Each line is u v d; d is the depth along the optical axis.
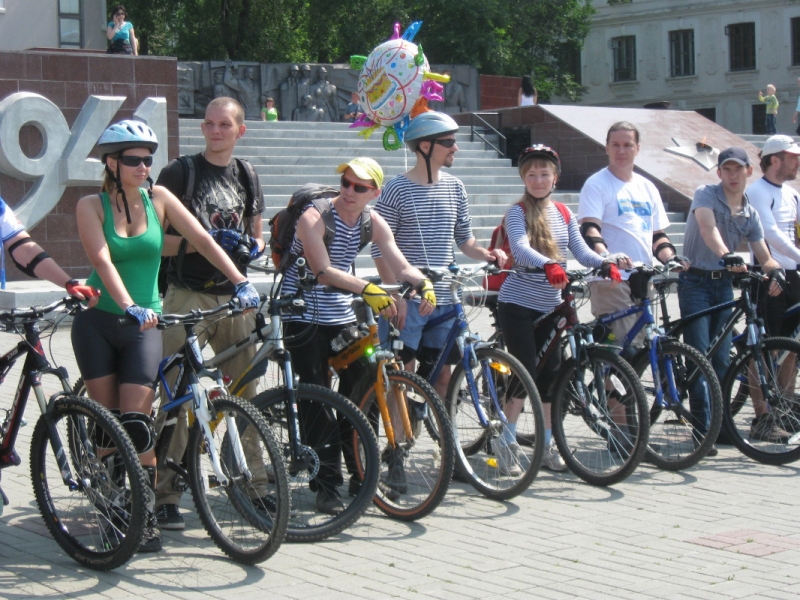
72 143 13.88
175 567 4.33
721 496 5.47
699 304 6.54
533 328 5.86
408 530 4.86
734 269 6.21
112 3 32.91
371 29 35.84
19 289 12.55
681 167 20.03
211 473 4.48
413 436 5.02
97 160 13.97
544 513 5.14
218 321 5.00
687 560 4.43
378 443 4.89
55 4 21.98
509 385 5.43
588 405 5.64
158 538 4.54
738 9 45.66
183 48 34.75
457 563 4.38
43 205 13.73
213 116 5.04
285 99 28.47
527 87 25.52
